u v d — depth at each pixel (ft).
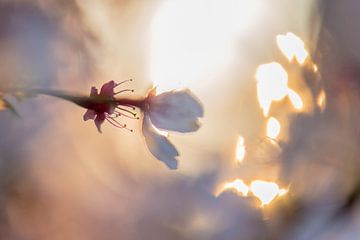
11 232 1.25
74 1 1.28
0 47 1.05
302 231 0.96
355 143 1.04
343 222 0.95
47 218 1.27
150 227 1.22
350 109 1.12
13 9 1.13
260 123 1.11
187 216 1.17
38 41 1.11
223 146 1.18
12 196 1.27
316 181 1.00
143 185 1.29
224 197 1.07
